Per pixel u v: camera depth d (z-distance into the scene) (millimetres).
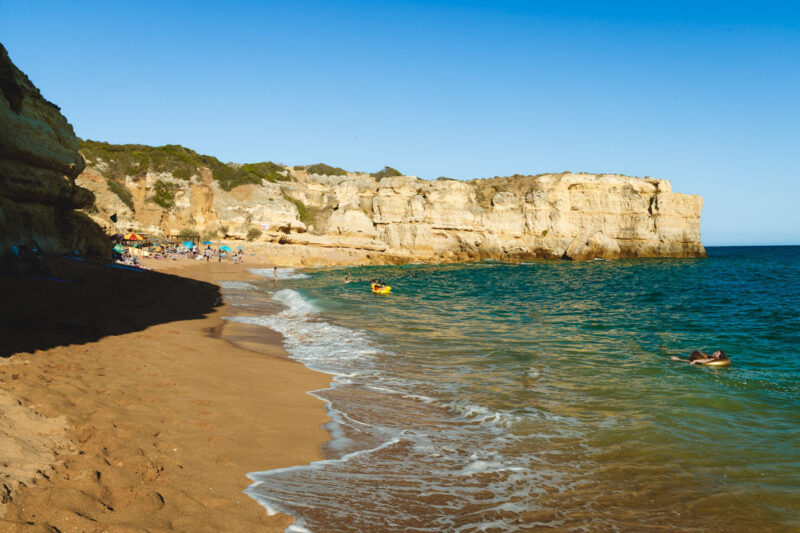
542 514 4824
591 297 29969
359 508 4719
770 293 31062
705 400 8891
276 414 7336
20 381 6461
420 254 71625
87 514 3754
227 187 69125
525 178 82812
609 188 76250
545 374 10914
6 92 23672
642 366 11719
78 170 28578
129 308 16781
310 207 75375
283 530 4125
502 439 6969
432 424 7594
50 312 13016
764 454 6387
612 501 5129
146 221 60594
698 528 4621
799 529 4594
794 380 10406
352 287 35969
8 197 23766
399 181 74188
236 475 5094
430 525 4516
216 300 24266
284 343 14188
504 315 21594
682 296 29984
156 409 6613
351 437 6781
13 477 3918
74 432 5176
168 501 4254
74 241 29922
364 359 12297
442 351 13445
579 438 7008
